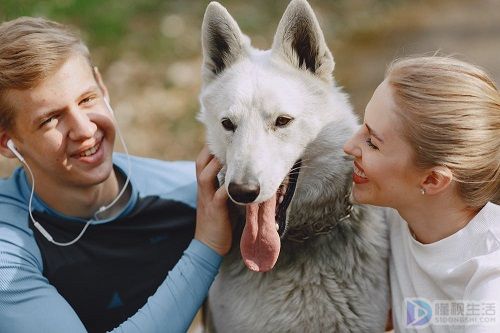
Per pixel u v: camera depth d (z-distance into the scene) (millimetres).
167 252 2762
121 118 5879
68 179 2533
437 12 8602
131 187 2793
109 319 2650
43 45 2369
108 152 2627
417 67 2340
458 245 2305
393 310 2613
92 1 7535
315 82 2764
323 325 2646
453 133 2230
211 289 2889
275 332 2648
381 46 7418
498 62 6570
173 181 2967
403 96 2293
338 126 2758
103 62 6812
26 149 2480
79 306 2584
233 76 2742
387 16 8484
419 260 2410
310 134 2682
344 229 2674
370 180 2414
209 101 2807
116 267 2639
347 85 6402
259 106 2594
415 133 2258
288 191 2707
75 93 2432
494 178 2311
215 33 2859
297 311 2627
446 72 2293
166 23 7672
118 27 7293
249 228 2506
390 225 2762
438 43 7387
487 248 2232
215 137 2754
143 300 2688
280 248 2672
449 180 2262
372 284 2650
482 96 2287
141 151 5453
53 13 7121
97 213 2674
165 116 5910
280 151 2592
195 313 2500
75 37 2586
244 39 2844
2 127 2479
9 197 2584
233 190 2432
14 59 2328
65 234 2594
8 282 2316
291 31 2756
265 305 2645
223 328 2787
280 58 2773
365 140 2420
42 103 2367
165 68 6734
